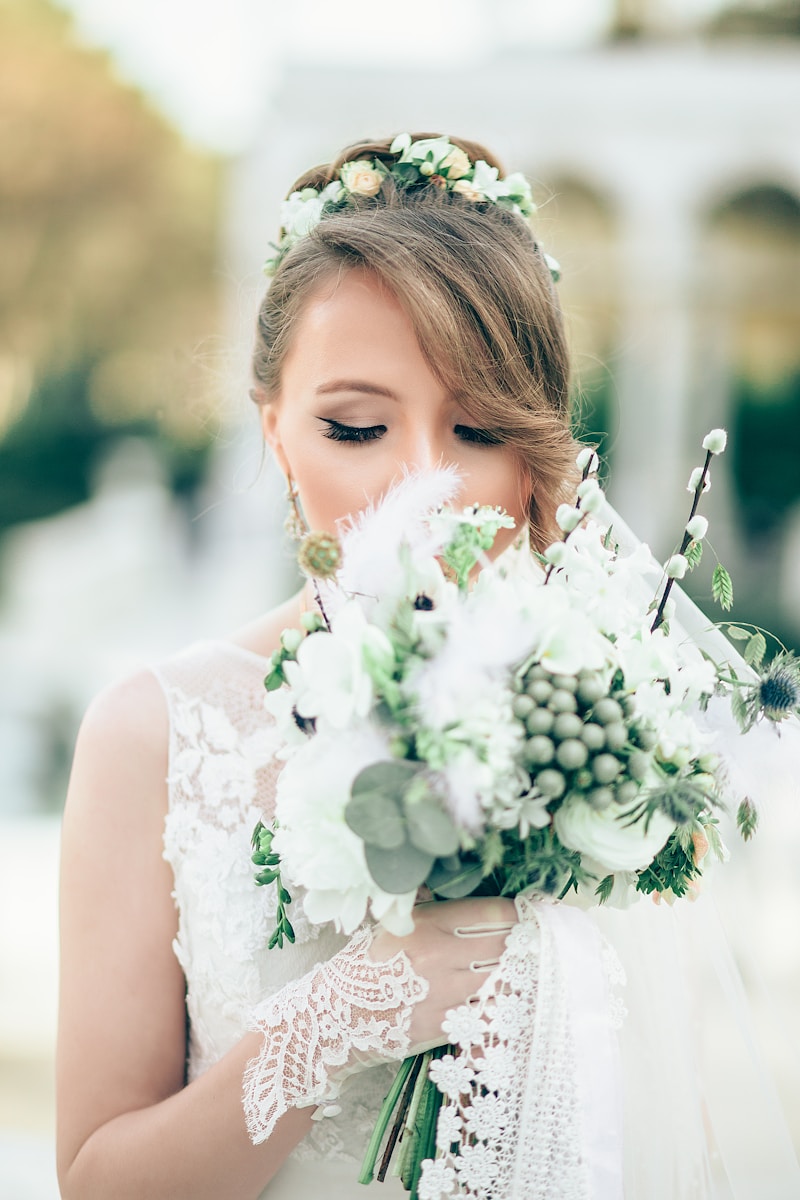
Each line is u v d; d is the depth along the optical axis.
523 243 1.96
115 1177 1.63
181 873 1.79
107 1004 1.75
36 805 7.47
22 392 17.53
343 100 10.92
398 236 1.81
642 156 11.95
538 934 1.53
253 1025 1.62
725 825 2.01
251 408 2.44
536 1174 1.46
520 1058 1.49
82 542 17.95
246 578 12.43
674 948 1.89
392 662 1.39
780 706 1.56
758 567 12.23
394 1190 1.76
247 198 11.01
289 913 1.81
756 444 13.22
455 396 1.80
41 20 14.95
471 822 1.35
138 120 15.82
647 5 12.84
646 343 11.66
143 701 1.87
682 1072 1.84
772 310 11.55
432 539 1.51
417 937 1.56
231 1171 1.61
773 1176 1.88
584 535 1.63
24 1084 4.18
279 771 1.87
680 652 1.78
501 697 1.38
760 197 13.02
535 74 11.38
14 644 11.97
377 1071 1.78
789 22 12.60
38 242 15.62
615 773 1.40
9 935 5.60
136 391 17.05
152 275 16.30
